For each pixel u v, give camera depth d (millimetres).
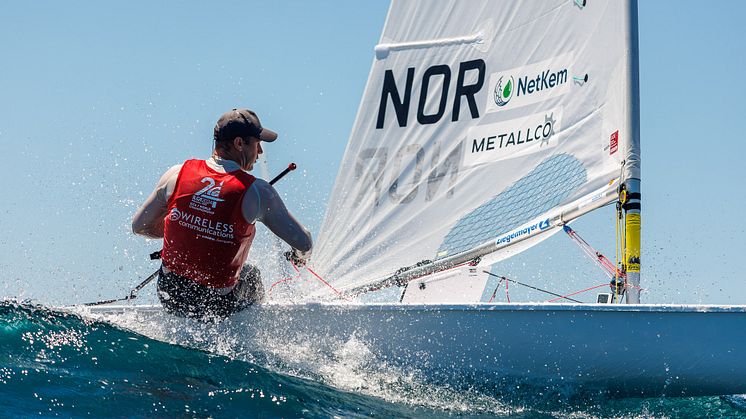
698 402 11305
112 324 11047
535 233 13094
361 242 14156
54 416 7844
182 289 10781
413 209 13961
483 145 13727
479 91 13797
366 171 14266
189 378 9469
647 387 10938
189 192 10539
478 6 13844
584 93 12844
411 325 11102
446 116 13945
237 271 10805
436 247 13852
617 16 12539
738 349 10727
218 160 10727
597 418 10781
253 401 9141
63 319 10766
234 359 10586
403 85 14211
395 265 13984
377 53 14336
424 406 10344
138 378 9180
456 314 11055
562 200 12945
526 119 13414
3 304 10859
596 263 12766
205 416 8430
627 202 12062
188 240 10547
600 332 10805
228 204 10383
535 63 13383
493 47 13742
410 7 14211
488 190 13609
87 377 8906
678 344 10734
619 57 12484
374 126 14281
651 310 10750
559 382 10938
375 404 10016
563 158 13000
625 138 12250
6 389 8211
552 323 10891
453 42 13977
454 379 11016
